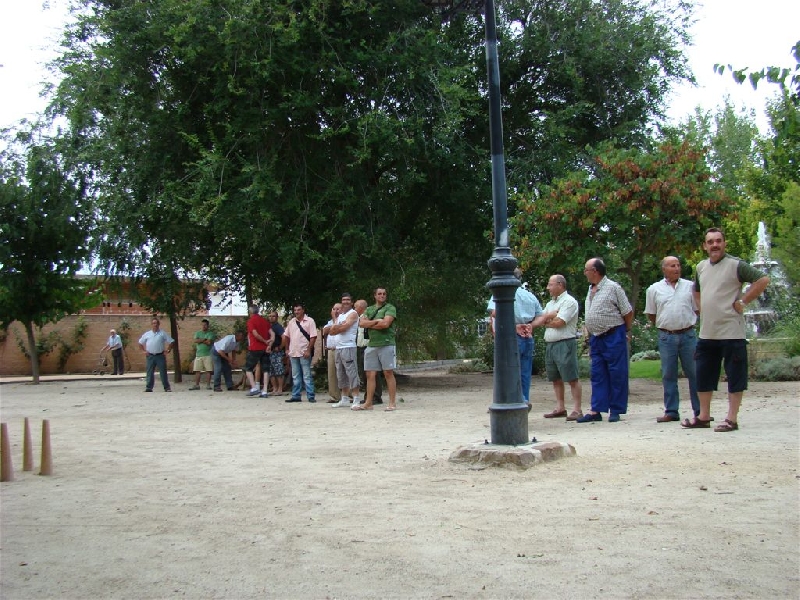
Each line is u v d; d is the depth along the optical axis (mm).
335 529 5152
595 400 10773
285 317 22859
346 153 19031
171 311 24625
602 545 4594
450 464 7367
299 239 18156
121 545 4910
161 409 15523
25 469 7730
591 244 14977
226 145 18438
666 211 14625
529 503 5691
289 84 18391
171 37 18109
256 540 4945
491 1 7809
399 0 18453
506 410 7484
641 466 6895
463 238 22516
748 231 34125
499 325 7645
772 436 8477
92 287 29625
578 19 20906
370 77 18781
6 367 35719
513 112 21750
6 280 27328
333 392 16016
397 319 20359
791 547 4469
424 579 4102
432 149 18719
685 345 10234
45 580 4254
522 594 3842
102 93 19531
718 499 5609
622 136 20469
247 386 22312
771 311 23875
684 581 3961
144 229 20797
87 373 36812
